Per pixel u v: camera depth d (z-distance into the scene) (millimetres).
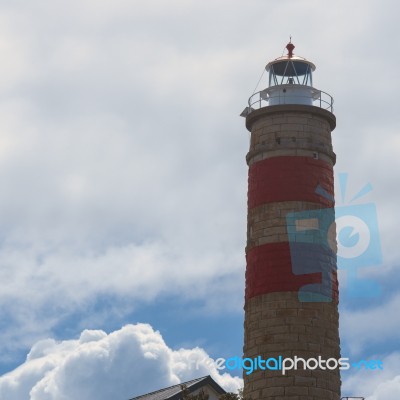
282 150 83500
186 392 75000
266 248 81562
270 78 89750
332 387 79000
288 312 79438
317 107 85188
